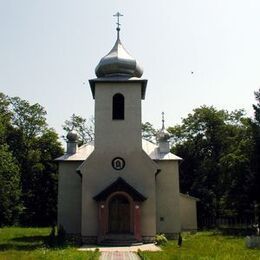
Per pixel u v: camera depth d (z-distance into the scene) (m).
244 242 30.38
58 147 65.88
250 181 41.56
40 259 22.20
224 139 63.16
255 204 43.81
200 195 60.06
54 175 64.62
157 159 40.38
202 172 61.69
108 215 34.16
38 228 56.44
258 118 43.22
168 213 39.25
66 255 23.67
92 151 39.09
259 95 44.16
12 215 45.22
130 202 34.28
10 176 42.12
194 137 65.19
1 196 41.28
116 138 36.66
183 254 24.14
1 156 41.78
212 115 64.19
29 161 62.59
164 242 33.44
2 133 50.66
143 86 39.38
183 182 64.50
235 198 45.88
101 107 37.41
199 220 60.03
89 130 64.69
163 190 39.78
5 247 30.30
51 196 65.19
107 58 38.94
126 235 33.44
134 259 23.53
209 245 30.06
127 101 37.53
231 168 46.56
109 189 34.34
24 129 63.19
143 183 35.66
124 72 38.97
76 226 39.44
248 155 44.44
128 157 36.22
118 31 40.66
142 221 34.94
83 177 35.72
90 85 38.94
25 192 62.03
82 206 35.16
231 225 58.84
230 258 21.83
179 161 40.66
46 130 65.25
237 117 64.12
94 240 34.50
